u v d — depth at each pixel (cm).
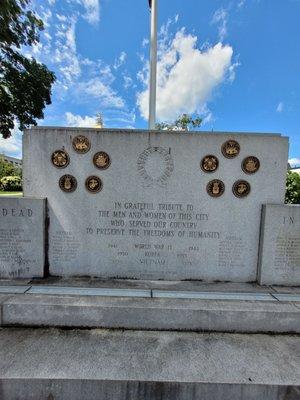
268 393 211
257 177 360
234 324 281
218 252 368
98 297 303
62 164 360
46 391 210
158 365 226
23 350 242
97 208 364
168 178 362
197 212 364
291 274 358
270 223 353
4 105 1155
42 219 359
